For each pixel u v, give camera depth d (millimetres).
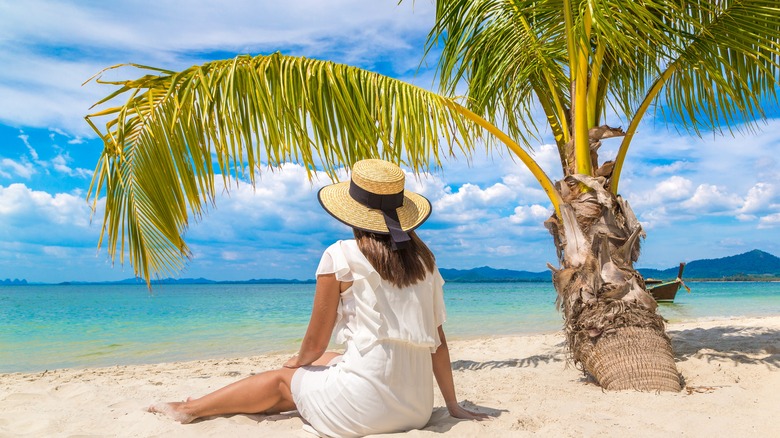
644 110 4684
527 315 15500
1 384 4391
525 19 5324
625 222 4219
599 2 4020
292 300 35062
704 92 5223
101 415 2828
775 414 2656
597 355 3768
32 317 18062
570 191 4328
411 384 2143
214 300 35031
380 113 4344
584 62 4504
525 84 5918
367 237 2152
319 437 2146
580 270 4070
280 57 4297
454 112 4688
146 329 12602
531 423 2398
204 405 2459
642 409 2801
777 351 4562
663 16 4539
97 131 3865
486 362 5184
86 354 8375
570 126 5070
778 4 4223
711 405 2854
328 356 2523
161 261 4367
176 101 3795
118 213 4188
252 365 5941
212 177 4195
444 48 5719
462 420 2359
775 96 4840
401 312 2125
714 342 5371
